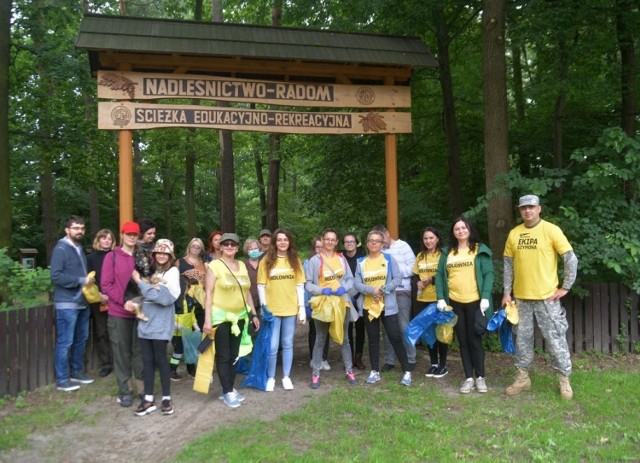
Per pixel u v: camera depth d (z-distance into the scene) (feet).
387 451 12.81
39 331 17.93
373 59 24.40
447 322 18.15
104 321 19.71
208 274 16.52
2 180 28.78
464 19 38.19
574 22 25.93
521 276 17.51
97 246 19.27
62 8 37.27
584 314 22.81
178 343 19.27
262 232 21.39
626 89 29.68
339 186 42.86
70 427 14.70
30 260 49.34
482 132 39.81
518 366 17.69
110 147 41.93
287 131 24.53
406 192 42.65
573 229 21.91
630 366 20.97
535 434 13.76
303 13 39.42
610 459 12.42
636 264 21.33
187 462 12.34
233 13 54.70
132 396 17.06
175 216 94.12
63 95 40.55
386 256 18.85
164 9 54.65
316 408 16.03
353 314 18.85
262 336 18.21
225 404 16.60
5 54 29.19
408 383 18.47
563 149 34.06
